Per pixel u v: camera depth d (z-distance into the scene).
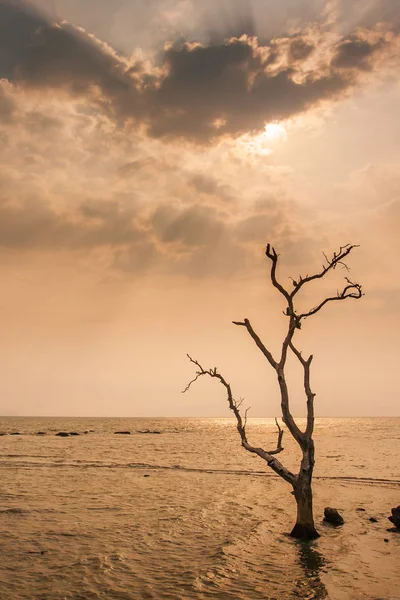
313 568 15.41
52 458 50.22
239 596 13.05
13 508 23.89
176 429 151.12
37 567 15.19
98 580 14.12
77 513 23.23
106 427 158.88
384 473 38.84
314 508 24.81
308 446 19.14
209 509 24.73
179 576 14.57
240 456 55.31
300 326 19.08
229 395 19.95
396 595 13.19
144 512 23.78
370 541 18.62
